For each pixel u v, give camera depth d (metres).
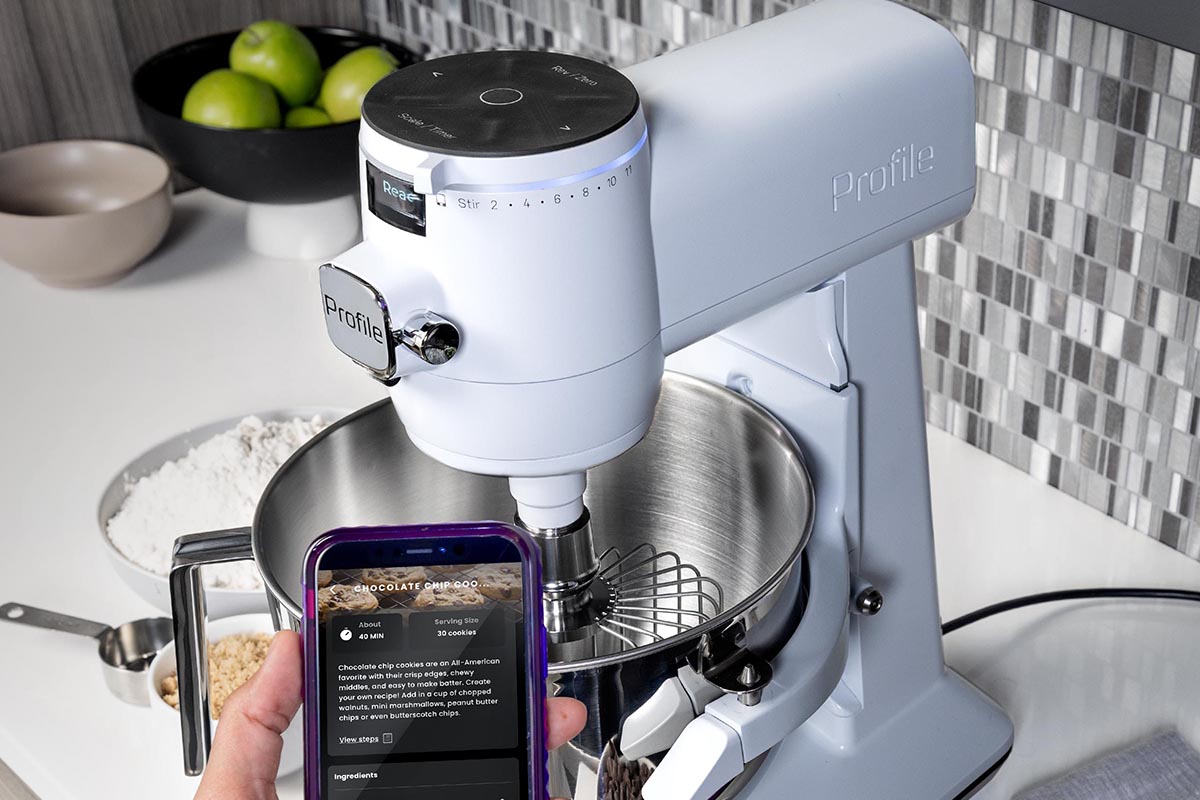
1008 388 0.96
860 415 0.68
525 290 0.51
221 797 0.58
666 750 0.60
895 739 0.75
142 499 0.93
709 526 0.75
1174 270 0.81
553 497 0.62
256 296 1.20
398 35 1.39
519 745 0.58
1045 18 0.81
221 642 0.81
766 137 0.57
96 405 1.06
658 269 0.55
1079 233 0.86
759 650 0.61
